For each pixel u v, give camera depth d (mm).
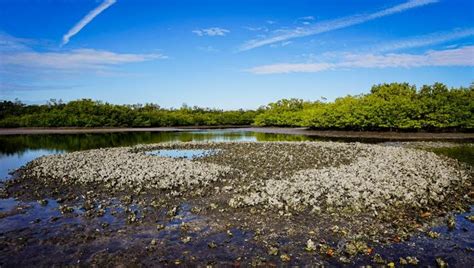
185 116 110125
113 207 13484
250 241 10070
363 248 9477
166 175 18516
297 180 16531
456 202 13688
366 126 62000
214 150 32812
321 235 10445
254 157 26812
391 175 17484
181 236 10516
